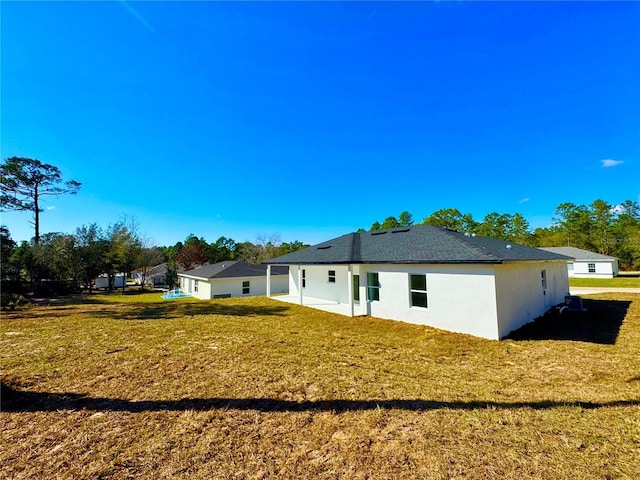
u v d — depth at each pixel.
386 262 10.45
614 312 10.89
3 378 4.94
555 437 3.13
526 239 42.16
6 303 14.29
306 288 17.36
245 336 8.05
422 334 8.34
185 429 3.38
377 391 4.42
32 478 2.55
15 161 25.17
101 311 12.98
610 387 4.52
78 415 3.71
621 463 2.69
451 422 3.47
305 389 4.51
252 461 2.80
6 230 23.19
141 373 5.20
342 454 2.89
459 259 8.50
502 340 7.65
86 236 28.66
